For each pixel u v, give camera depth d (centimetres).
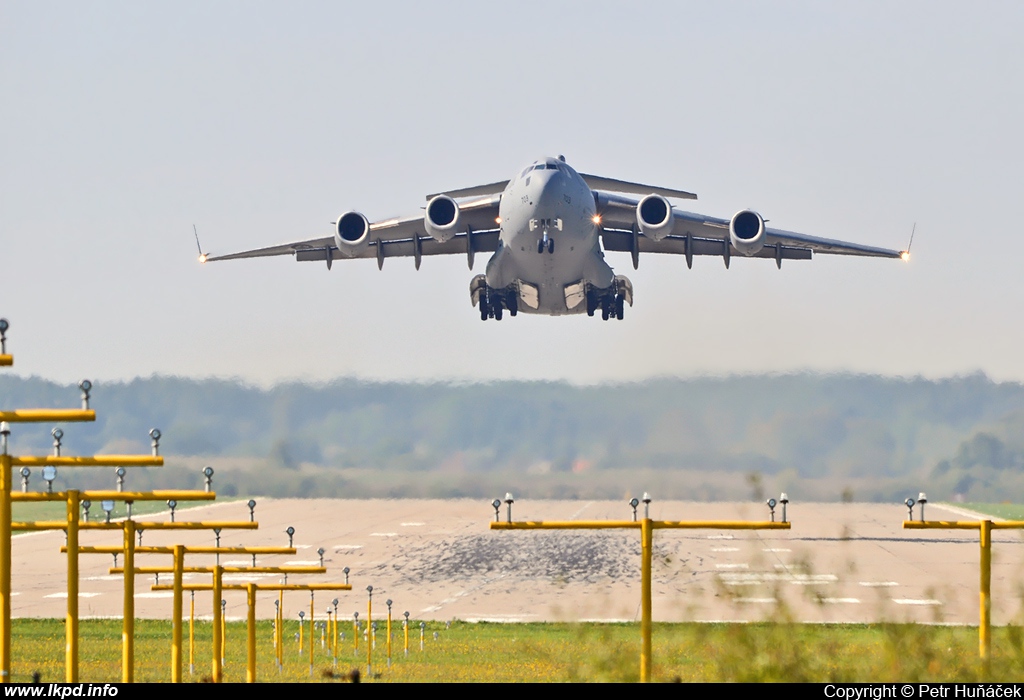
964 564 11275
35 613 9719
